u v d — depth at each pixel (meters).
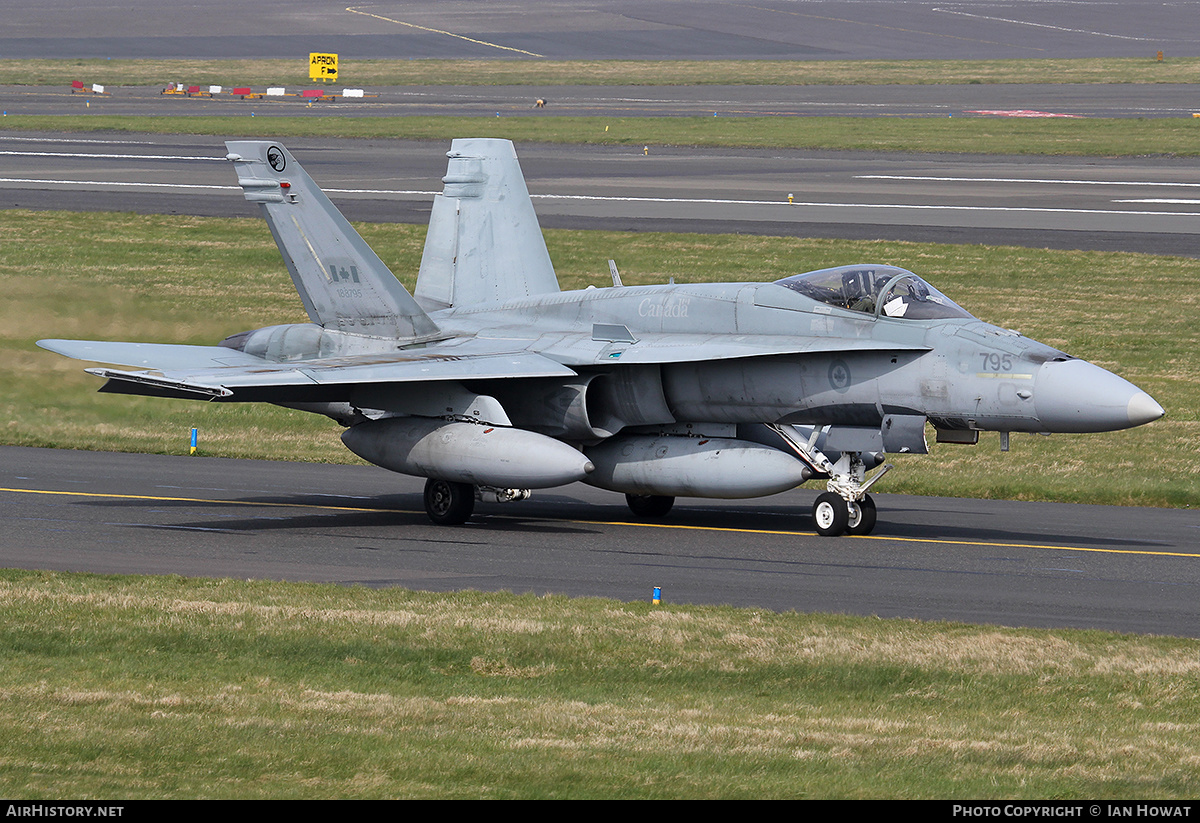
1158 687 36.31
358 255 74.56
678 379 67.31
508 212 82.56
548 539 61.75
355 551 57.28
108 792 26.62
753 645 39.94
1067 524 66.81
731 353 63.59
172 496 71.31
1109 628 44.69
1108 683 36.69
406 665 37.69
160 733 30.69
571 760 29.09
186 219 169.75
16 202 176.50
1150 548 60.00
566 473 62.12
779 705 34.44
